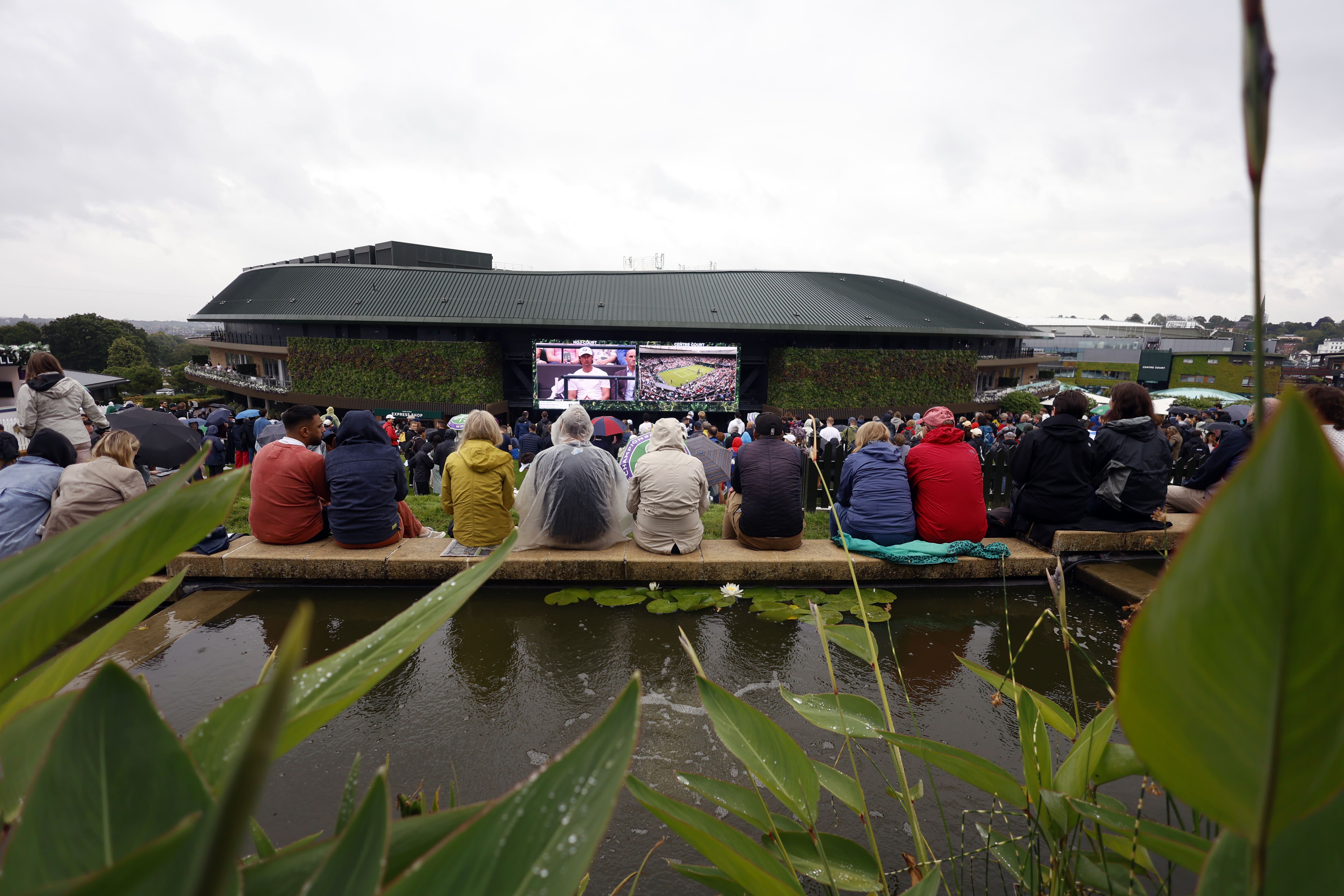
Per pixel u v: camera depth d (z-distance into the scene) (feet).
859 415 108.88
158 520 1.32
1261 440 0.88
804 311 116.47
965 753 3.48
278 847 6.57
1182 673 1.06
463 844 1.32
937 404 113.50
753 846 2.93
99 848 1.31
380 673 1.78
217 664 10.27
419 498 24.56
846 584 13.93
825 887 5.61
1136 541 14.35
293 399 105.40
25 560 1.32
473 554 13.61
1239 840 1.82
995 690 9.57
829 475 22.77
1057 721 3.73
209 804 1.37
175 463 24.12
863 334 115.85
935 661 10.52
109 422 23.94
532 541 14.29
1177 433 38.88
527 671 10.09
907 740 3.57
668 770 7.64
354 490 13.52
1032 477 14.78
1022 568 13.91
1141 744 1.15
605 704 9.09
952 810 6.97
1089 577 13.78
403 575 13.38
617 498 14.58
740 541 15.20
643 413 103.50
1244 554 0.92
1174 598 1.02
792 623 11.99
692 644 11.02
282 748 1.71
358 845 1.36
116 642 1.65
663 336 110.32
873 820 6.80
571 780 1.35
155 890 1.05
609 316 109.19
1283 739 1.01
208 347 163.73
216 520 1.54
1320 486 0.82
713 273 129.49
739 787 3.96
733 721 3.93
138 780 1.37
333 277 120.57
